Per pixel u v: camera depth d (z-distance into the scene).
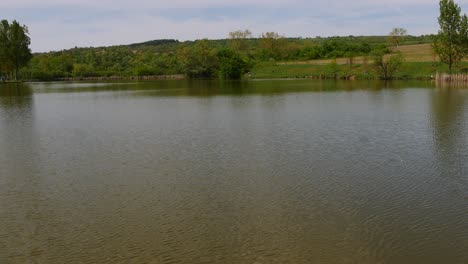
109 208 17.22
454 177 20.33
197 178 20.81
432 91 64.44
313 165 22.66
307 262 12.73
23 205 17.78
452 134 30.16
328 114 41.09
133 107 51.00
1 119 41.91
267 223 15.43
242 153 25.53
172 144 28.36
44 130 34.97
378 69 101.81
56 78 149.12
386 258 12.89
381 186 19.16
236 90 76.88
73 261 13.11
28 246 14.13
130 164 23.62
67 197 18.62
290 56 170.88
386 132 31.23
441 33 83.75
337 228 14.91
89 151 26.89
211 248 13.68
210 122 37.34
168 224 15.54
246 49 188.25
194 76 147.25
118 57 191.88
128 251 13.62
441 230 14.65
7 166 23.70
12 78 145.25
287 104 50.56
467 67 97.25
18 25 123.94
